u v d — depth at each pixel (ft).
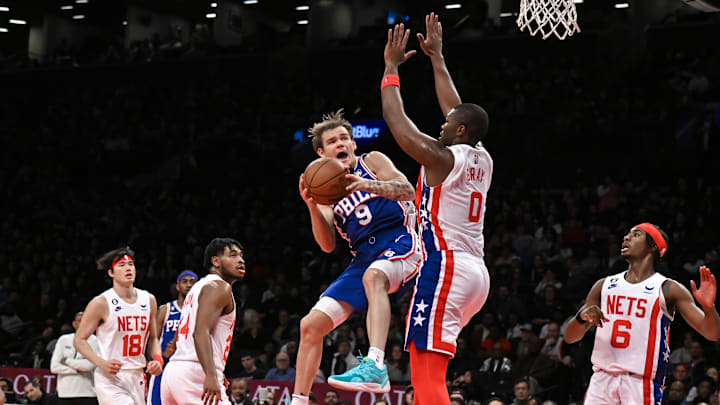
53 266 48.44
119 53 76.18
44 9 82.38
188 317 16.53
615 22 56.80
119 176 64.59
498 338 32.68
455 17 66.23
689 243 37.40
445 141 11.85
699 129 47.57
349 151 13.28
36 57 84.23
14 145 67.87
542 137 50.93
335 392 28.58
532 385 28.84
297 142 59.93
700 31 55.62
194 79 69.92
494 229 42.88
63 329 36.99
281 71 66.49
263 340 36.29
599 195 44.42
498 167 51.49
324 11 72.90
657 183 46.34
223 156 61.00
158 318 21.43
